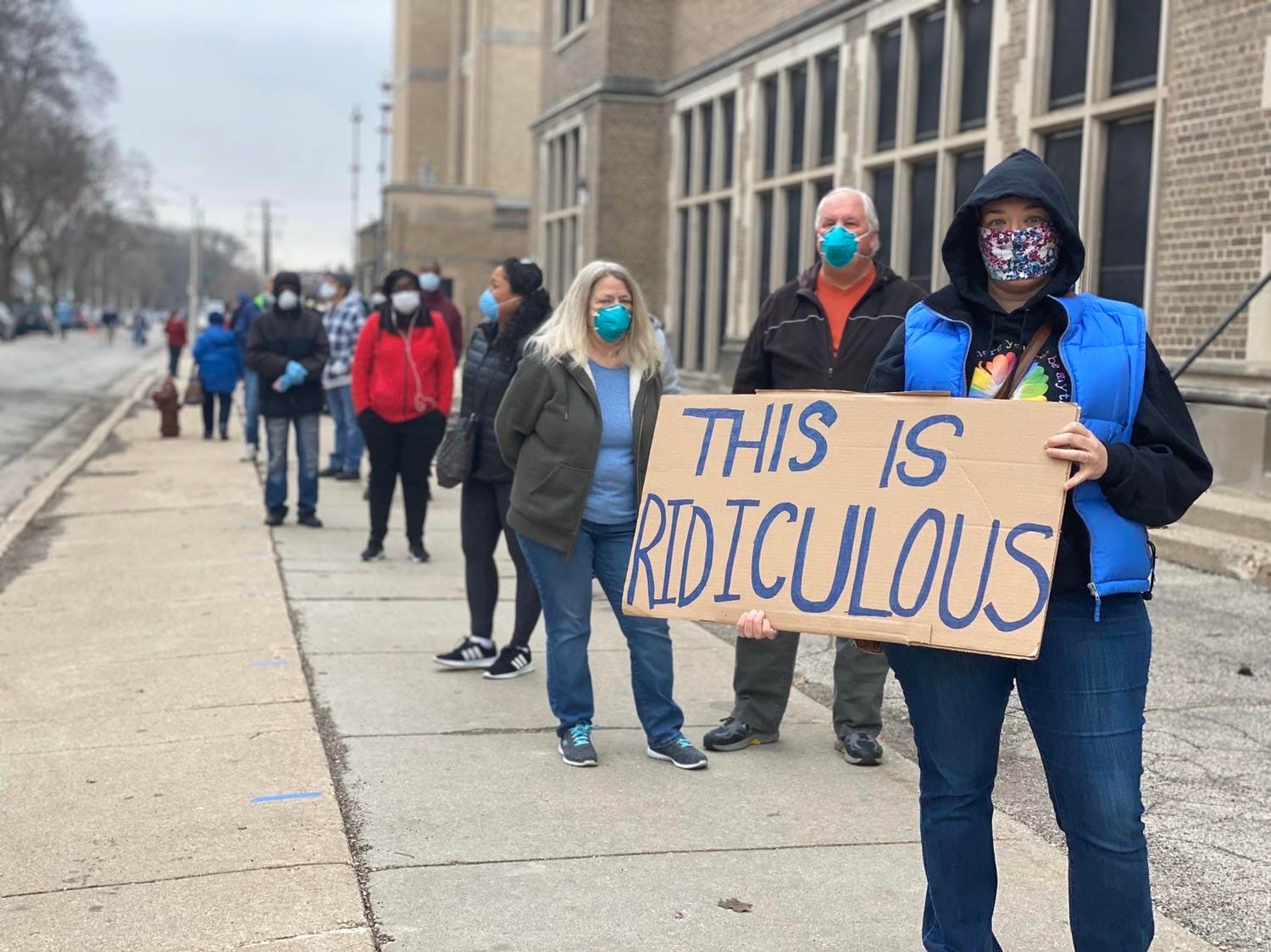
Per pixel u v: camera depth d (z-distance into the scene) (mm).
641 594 3410
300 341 10164
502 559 9297
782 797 4730
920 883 4012
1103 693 2842
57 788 4742
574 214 25969
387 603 7766
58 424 21578
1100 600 2828
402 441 8789
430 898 3850
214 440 17625
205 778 4828
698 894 3914
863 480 3129
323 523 10625
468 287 44438
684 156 22828
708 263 21547
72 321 98750
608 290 4941
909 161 15125
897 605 2992
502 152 48469
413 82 57531
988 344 3035
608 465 4984
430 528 10484
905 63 15109
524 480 5027
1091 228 11773
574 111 25188
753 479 3324
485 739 5352
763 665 5219
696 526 3389
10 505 12289
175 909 3738
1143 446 2920
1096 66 11617
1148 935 2859
